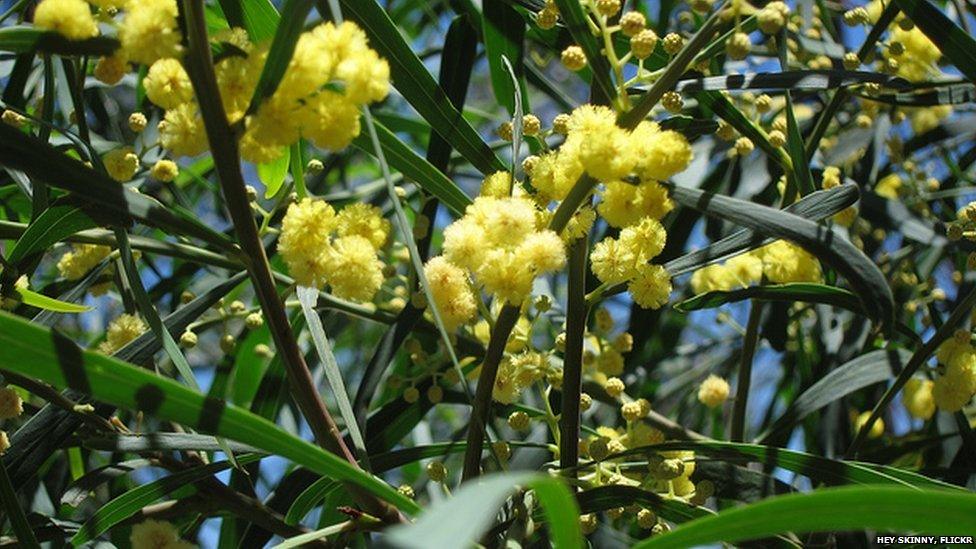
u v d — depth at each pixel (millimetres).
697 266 402
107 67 335
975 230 460
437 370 517
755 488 424
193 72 316
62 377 310
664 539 312
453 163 661
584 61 366
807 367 560
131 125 435
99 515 406
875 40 465
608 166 333
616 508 413
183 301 518
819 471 399
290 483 473
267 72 313
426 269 360
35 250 406
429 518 242
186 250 457
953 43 430
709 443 404
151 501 412
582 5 392
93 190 324
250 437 321
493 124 871
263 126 316
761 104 471
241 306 518
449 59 502
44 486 511
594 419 613
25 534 364
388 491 323
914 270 593
